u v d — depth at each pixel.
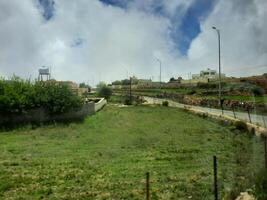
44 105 40.88
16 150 24.64
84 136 31.69
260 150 11.79
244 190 12.26
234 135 30.41
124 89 145.88
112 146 26.53
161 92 105.81
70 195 14.19
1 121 37.44
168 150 24.78
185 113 56.91
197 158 21.52
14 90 38.31
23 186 15.62
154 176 17.23
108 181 16.31
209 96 73.19
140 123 43.09
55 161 20.98
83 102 46.56
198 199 13.04
